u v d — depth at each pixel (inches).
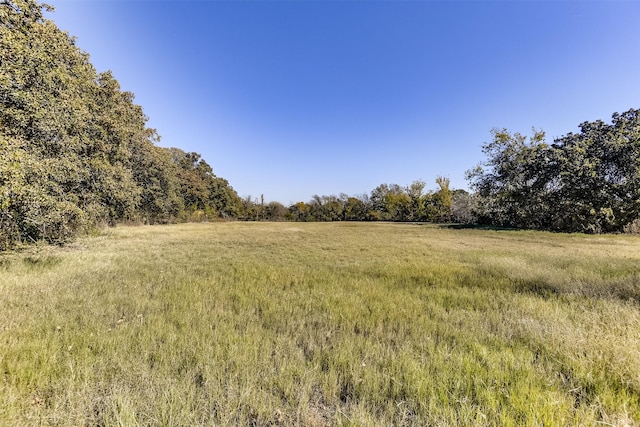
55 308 173.8
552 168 900.6
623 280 242.8
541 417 80.6
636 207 731.4
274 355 121.2
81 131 421.4
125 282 242.5
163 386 94.5
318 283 253.0
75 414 81.6
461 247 536.7
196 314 166.6
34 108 291.1
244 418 83.4
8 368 102.1
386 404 89.7
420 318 164.2
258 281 258.1
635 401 87.9
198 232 904.3
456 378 100.7
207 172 2182.6
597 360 110.3
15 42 276.5
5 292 197.5
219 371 104.5
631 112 797.9
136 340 129.4
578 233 803.4
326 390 96.7
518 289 235.8
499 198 1106.1
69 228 408.8
